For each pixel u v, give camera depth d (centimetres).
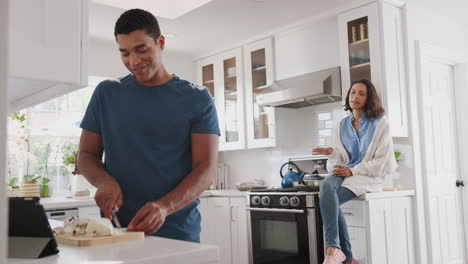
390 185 365
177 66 508
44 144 432
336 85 373
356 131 338
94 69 448
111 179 141
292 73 423
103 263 85
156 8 382
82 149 160
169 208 130
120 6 360
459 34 437
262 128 445
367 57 361
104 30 412
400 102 362
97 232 112
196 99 153
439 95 414
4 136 57
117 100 152
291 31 424
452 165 420
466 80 432
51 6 112
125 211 152
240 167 497
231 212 415
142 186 151
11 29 106
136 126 150
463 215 424
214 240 432
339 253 298
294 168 436
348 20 373
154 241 111
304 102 416
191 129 155
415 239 357
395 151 377
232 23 412
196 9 375
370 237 310
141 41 139
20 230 97
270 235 368
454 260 403
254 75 455
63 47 113
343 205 326
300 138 441
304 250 340
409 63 373
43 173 427
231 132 477
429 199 372
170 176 152
